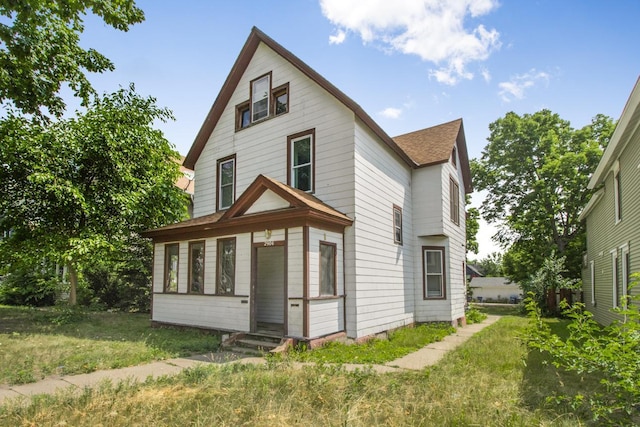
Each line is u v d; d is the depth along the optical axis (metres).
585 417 4.39
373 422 4.10
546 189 25.66
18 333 9.78
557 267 20.66
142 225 14.15
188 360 7.50
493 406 4.53
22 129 11.54
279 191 9.25
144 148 13.77
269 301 11.63
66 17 8.14
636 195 9.74
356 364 7.28
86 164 12.62
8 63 9.78
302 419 4.14
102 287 17.75
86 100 12.84
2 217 12.52
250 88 12.83
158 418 4.11
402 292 12.26
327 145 10.55
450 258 13.74
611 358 4.12
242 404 4.51
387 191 11.77
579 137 27.58
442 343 10.05
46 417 4.11
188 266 11.72
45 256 12.28
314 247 8.89
